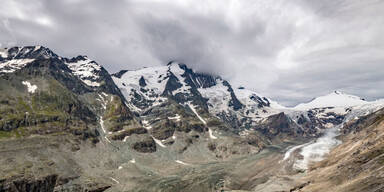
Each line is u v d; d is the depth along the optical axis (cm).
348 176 15850
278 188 19975
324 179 17862
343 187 14175
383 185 11338
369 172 14250
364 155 16900
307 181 19150
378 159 14725
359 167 15775
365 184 12744
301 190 17638
